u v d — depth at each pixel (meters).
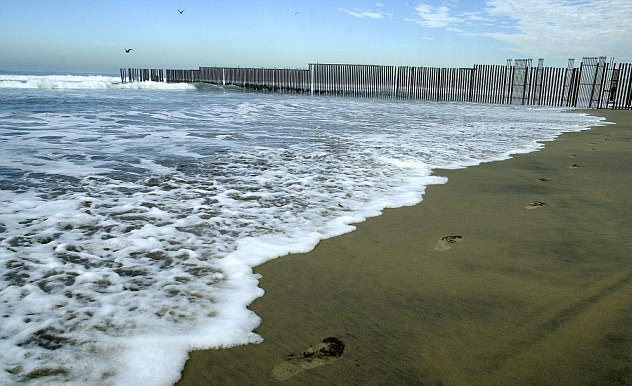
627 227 3.50
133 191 4.24
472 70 29.70
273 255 2.91
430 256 2.94
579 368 1.72
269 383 1.67
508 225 3.57
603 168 6.05
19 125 8.27
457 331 2.01
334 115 13.34
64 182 4.44
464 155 6.92
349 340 1.96
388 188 4.76
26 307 2.11
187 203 3.94
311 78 35.31
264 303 2.29
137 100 15.95
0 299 2.17
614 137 9.78
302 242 3.15
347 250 3.03
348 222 3.62
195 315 2.13
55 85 22.34
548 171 5.82
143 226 3.31
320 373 1.73
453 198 4.41
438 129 10.48
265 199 4.17
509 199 4.39
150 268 2.62
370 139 8.21
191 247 2.97
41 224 3.25
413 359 1.81
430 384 1.65
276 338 1.97
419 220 3.70
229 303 2.27
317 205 4.05
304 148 6.93
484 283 2.52
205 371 1.73
